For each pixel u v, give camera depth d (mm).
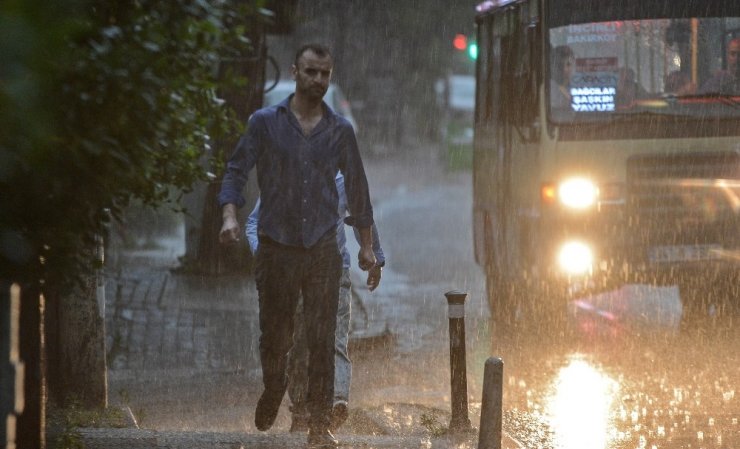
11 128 8406
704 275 32562
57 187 11680
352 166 18703
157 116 12805
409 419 22969
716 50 32844
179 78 13180
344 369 21250
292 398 22109
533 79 32969
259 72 43438
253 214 21219
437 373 29703
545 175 32781
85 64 11281
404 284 47594
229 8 13453
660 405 24578
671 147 32500
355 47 134875
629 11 32781
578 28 32781
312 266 18547
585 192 32312
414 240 65500
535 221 33469
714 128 32594
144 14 12406
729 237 32562
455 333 21547
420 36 136000
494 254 38375
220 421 24766
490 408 17438
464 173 124812
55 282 13758
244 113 43312
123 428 21547
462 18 132875
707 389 26031
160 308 39031
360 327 35875
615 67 32688
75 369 23562
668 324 34906
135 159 12977
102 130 11914
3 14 7656
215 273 46750
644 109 32625
